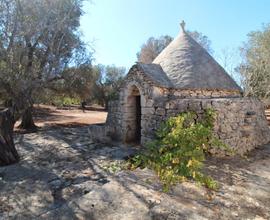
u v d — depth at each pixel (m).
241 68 17.97
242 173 5.64
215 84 9.45
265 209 3.96
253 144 8.30
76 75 15.24
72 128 14.02
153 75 8.80
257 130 8.77
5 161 6.72
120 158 7.07
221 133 6.84
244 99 8.16
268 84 16.92
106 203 4.17
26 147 8.71
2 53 10.30
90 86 17.64
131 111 9.80
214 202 4.17
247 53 19.36
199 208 3.95
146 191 4.61
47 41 12.55
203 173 5.50
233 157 6.88
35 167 6.44
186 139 5.23
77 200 4.34
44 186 5.09
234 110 7.38
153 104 8.18
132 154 7.51
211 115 6.63
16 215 3.94
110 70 36.41
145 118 8.52
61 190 4.87
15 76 10.28
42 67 12.53
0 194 4.75
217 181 5.09
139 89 8.80
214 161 6.38
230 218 3.66
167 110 7.66
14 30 10.40
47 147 8.68
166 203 4.11
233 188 4.77
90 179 5.44
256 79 17.02
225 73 10.43
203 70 9.67
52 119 20.41
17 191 4.88
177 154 4.93
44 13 11.50
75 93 17.14
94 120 19.50
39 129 14.89
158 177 5.29
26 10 10.91
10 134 7.04
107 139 9.70
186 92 8.80
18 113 10.69
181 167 4.75
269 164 6.44
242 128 7.71
